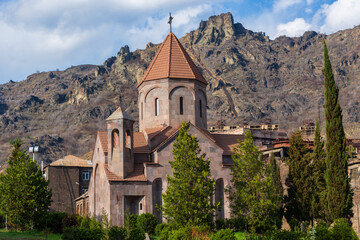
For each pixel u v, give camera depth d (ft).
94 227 131.44
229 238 114.52
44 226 154.30
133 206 154.20
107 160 157.07
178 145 139.13
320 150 164.14
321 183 159.22
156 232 142.00
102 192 157.89
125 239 118.21
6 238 130.00
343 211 144.56
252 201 141.28
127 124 157.07
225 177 162.40
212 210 135.64
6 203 154.71
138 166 157.99
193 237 121.19
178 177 135.44
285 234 116.26
